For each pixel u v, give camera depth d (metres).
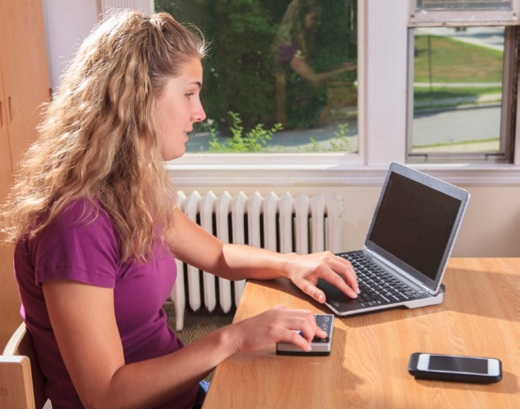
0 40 2.35
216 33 2.98
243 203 2.80
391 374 1.04
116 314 1.11
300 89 3.00
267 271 1.44
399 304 1.29
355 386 1.01
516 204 2.84
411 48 2.91
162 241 1.20
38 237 1.04
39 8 2.67
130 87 1.08
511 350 1.11
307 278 1.37
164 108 1.13
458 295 1.36
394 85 2.81
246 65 3.00
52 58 2.89
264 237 2.81
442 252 1.31
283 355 1.11
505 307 1.29
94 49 1.11
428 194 1.40
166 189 1.18
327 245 2.84
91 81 1.09
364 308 1.27
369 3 2.75
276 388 1.01
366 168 2.85
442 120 2.99
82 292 1.00
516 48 2.82
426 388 1.00
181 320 2.85
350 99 2.98
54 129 1.11
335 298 1.32
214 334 1.10
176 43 1.13
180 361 1.05
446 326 1.21
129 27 1.11
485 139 2.98
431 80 2.95
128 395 1.01
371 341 1.16
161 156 1.14
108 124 1.07
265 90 3.02
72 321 1.00
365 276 1.45
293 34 2.95
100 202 1.06
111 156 1.07
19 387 0.87
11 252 2.47
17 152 2.47
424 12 2.78
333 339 1.17
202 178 2.95
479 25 2.77
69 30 2.86
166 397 1.04
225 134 3.08
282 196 2.80
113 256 1.06
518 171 2.80
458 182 2.84
